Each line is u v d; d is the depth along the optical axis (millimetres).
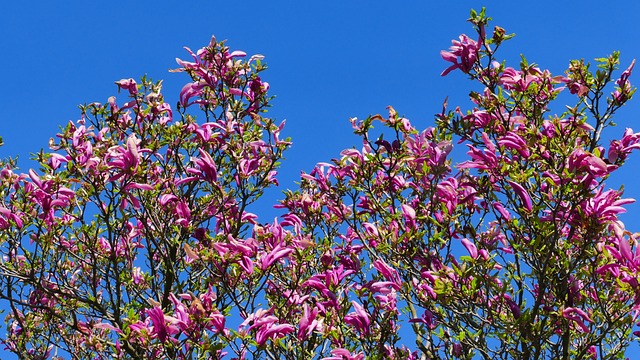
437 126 5801
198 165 6094
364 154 5828
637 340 5109
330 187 6289
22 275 6047
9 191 6348
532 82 5629
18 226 6000
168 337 4812
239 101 7199
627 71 5328
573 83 5527
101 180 5496
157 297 6613
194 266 6789
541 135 5223
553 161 4875
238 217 6676
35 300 6938
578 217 4664
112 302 5988
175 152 6801
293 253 5523
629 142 4953
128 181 5504
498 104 5602
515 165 5176
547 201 4949
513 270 5559
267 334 4652
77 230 6668
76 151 5641
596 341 4816
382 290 5324
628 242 4410
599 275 5086
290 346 5305
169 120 7137
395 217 5691
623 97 5355
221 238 6410
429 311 5395
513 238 5586
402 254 5516
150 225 7184
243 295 5879
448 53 5625
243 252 5109
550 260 5008
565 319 4984
